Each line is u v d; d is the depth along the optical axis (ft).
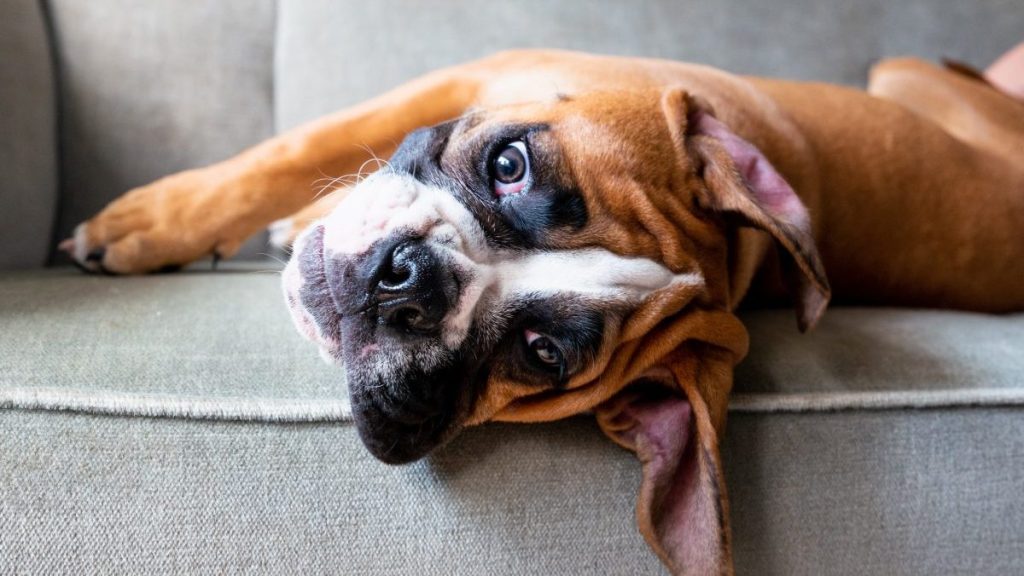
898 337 1.96
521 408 1.70
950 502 1.71
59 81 2.54
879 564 1.68
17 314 1.70
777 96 2.37
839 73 2.94
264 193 2.03
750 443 1.71
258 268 2.26
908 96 2.72
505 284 1.68
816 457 1.71
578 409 1.70
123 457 1.53
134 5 2.59
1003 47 3.07
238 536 1.53
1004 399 1.78
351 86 2.66
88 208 2.55
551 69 2.10
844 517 1.69
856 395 1.76
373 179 1.75
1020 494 1.73
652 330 1.73
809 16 2.92
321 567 1.54
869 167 2.30
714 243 1.85
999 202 2.40
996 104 2.67
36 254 2.33
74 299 1.80
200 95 2.63
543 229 1.70
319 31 2.66
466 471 1.63
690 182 1.84
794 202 1.79
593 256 1.71
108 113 2.56
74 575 1.49
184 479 1.53
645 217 1.76
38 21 2.43
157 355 1.64
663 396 1.77
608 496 1.65
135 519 1.51
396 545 1.57
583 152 1.75
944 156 2.38
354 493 1.58
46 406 1.53
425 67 2.68
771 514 1.67
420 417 1.61
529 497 1.63
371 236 1.63
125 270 2.04
